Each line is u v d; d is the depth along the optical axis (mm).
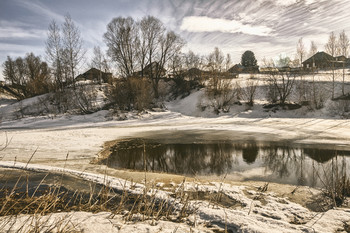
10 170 7098
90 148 12055
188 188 6023
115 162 9656
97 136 16203
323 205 4883
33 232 2848
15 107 33625
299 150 11250
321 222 3748
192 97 38312
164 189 6039
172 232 3109
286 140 13641
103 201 4648
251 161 9602
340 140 13055
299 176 7410
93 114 28172
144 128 20422
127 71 40656
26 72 49031
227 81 33969
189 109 33938
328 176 7164
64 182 5980
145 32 42062
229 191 5789
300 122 21125
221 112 29578
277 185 6477
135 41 41062
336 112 24016
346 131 15773
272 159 9812
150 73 45156
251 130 17703
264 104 29203
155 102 38844
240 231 3279
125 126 22078
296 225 3531
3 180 6074
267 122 22078
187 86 42594
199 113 30844
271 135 15375
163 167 8906
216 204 4852
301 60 31484
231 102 31766
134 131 18672
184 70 45938
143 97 30375
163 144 13469
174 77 47125
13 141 13594
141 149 12234
